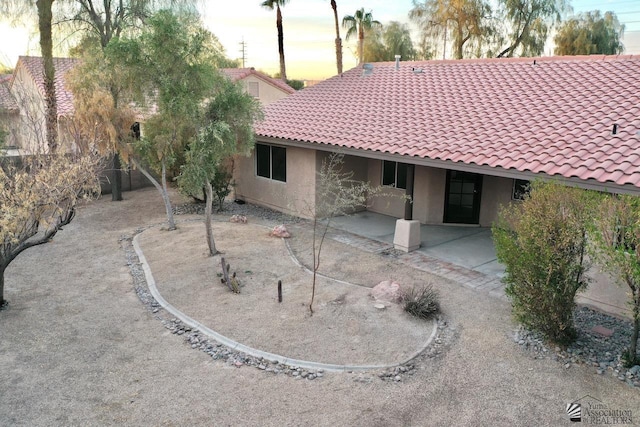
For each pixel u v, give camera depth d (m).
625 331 7.94
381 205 15.91
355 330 8.06
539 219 7.09
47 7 17.12
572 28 40.00
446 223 14.65
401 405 6.20
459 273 10.75
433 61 18.28
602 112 10.66
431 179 14.36
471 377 6.78
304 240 13.01
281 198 16.31
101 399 6.34
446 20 41.59
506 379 6.72
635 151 8.54
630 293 6.57
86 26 19.27
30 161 10.52
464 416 5.99
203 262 11.23
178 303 9.19
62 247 12.80
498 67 16.03
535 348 7.48
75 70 13.12
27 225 10.02
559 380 6.68
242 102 11.29
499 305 9.11
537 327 7.51
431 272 10.80
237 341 7.76
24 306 9.17
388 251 12.22
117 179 18.36
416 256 11.86
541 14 39.81
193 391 6.51
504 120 11.70
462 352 7.42
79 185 10.45
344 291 9.62
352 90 18.03
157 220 15.52
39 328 8.27
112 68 11.75
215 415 6.02
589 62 14.03
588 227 6.77
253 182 17.45
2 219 8.52
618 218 6.56
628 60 13.34
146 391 6.51
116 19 18.55
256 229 14.06
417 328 8.13
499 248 7.62
